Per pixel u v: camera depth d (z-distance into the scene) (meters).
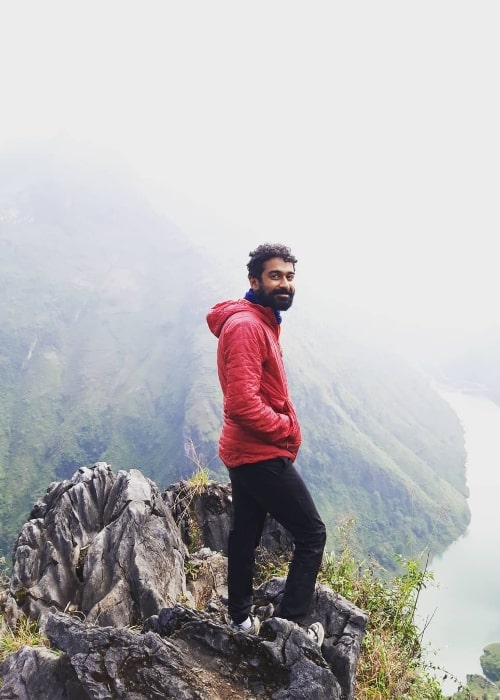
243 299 3.38
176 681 2.80
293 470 3.23
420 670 4.72
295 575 3.30
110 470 6.96
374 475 153.50
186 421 159.12
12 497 144.25
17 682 3.11
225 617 4.12
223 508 7.57
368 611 5.31
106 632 3.03
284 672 2.92
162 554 5.73
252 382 2.96
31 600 5.22
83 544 6.01
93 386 199.62
